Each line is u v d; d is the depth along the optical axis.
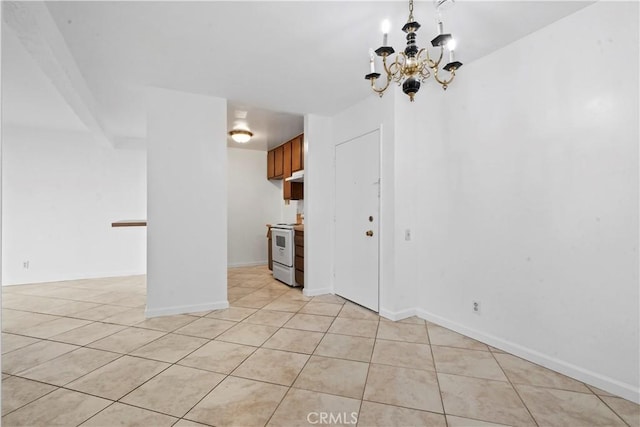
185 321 2.94
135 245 5.16
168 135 3.06
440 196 2.86
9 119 4.18
